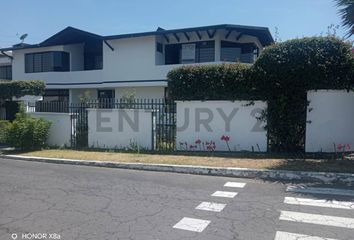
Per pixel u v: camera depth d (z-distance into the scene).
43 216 5.93
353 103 11.80
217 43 23.95
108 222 5.61
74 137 15.48
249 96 12.27
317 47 11.32
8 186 8.24
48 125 15.56
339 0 10.98
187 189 7.89
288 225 5.46
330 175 8.74
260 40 25.50
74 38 28.75
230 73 12.44
